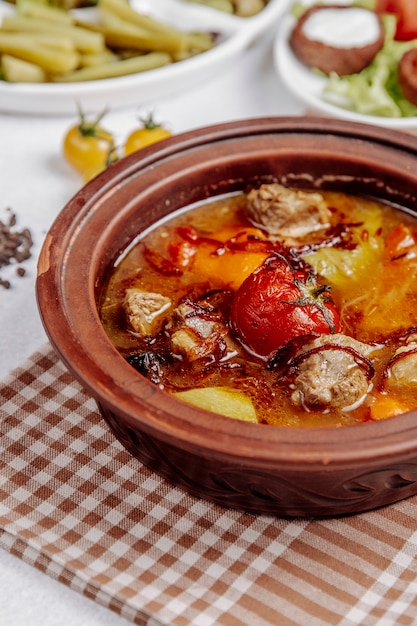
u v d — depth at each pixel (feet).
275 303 6.85
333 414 6.61
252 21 11.50
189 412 5.89
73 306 6.57
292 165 8.11
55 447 7.29
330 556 6.59
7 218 9.77
